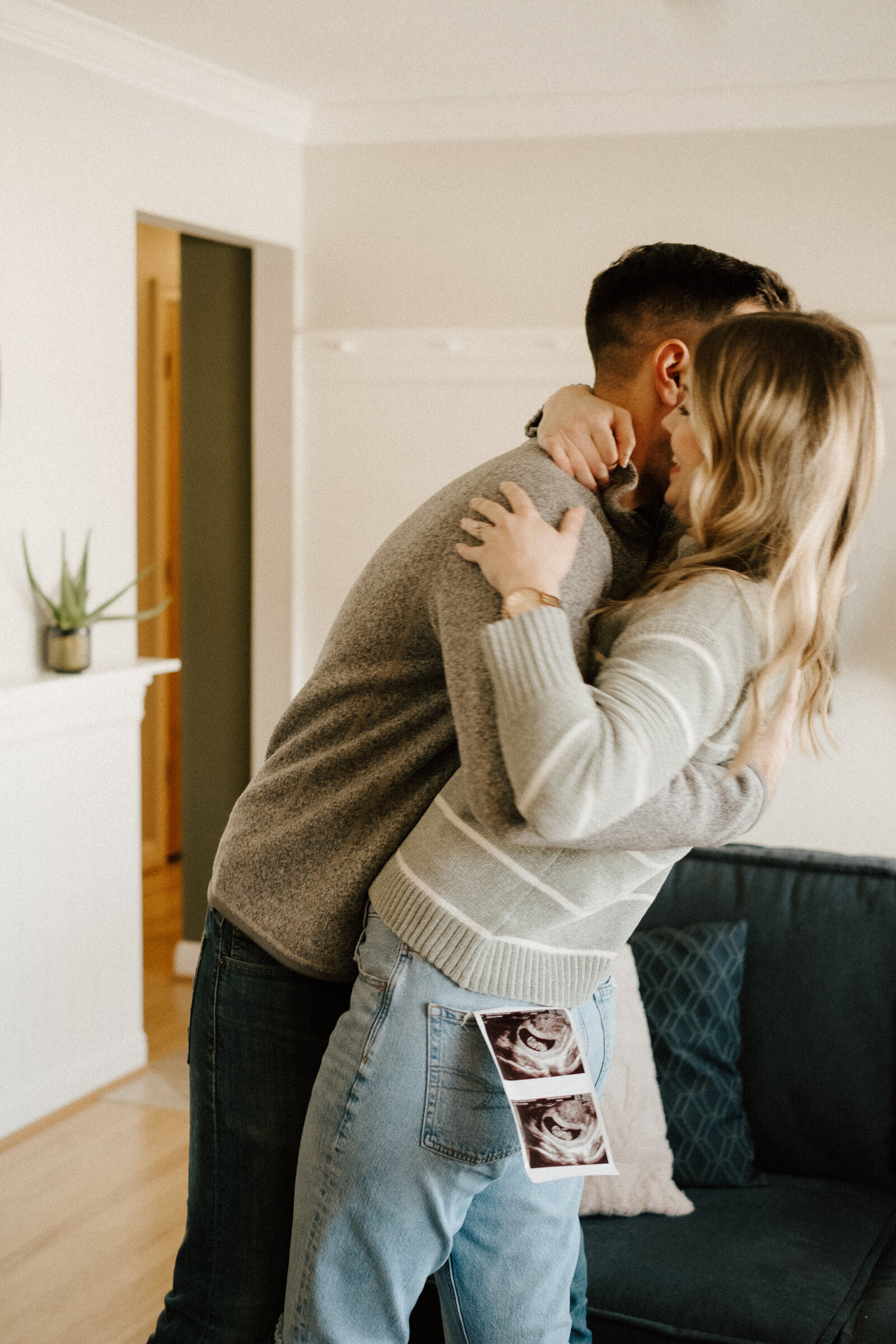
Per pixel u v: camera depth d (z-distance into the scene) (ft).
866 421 3.68
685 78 11.71
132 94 10.98
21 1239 8.66
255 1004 4.25
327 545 13.57
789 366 3.59
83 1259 8.42
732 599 3.56
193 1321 4.39
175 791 18.38
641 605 3.69
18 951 10.07
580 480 3.98
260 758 13.73
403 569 4.03
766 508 3.60
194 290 13.64
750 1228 6.43
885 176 11.73
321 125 13.08
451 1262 4.24
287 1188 4.30
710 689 3.47
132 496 11.20
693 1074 7.00
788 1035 7.19
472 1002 3.85
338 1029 4.00
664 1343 5.74
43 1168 9.67
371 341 13.12
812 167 11.91
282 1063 4.25
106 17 10.21
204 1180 4.40
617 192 12.46
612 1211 6.56
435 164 12.94
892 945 7.18
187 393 13.74
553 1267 4.28
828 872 7.52
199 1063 4.42
